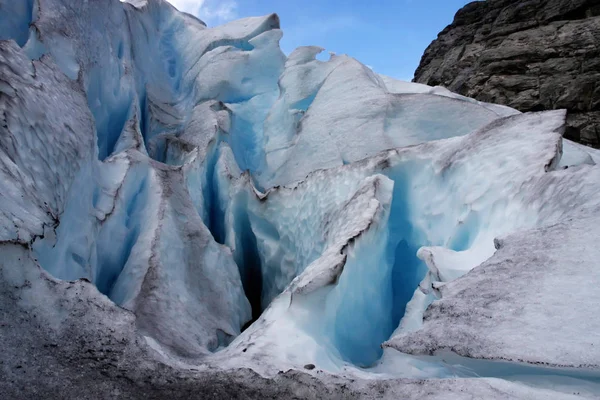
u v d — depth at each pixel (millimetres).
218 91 11672
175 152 9414
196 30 14344
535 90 21609
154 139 9883
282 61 12992
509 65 22969
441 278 3982
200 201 8102
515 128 5242
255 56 12570
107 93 8688
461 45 28812
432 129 8117
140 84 11164
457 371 2754
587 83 20266
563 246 2938
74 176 4773
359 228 4797
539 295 2570
